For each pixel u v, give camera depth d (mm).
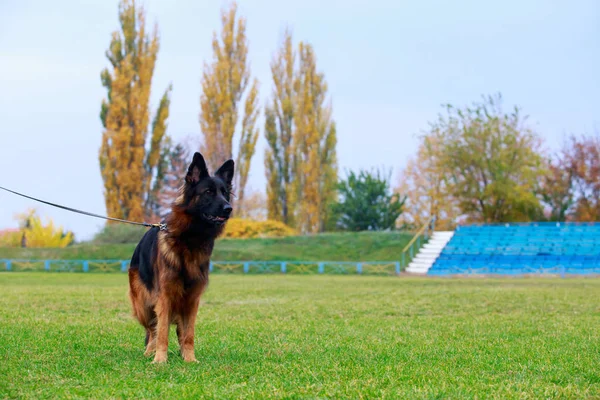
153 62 63406
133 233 58281
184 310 9766
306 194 66375
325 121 67188
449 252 50438
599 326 14531
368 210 64062
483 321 15680
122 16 62750
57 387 7652
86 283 32531
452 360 9688
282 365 9125
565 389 7527
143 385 7750
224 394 7262
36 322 14188
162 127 64625
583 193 69500
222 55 65312
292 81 67125
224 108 65062
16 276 39875
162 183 68000
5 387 7641
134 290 10273
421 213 74438
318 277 41062
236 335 12625
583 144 69125
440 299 22328
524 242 51656
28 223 67312
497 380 8195
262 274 44844
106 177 61875
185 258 9516
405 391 7355
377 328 14070
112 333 12578
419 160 73062
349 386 7633
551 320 15930
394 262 45750
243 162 66500
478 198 60719
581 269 45312
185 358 9625
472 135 60344
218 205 9414
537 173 61750
